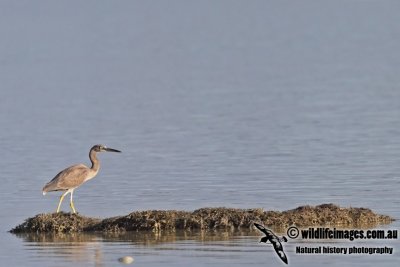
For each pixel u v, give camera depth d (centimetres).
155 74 6500
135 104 4916
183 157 3278
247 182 2773
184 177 2892
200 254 1961
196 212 2191
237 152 3344
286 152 3316
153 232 2142
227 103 4806
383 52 7362
